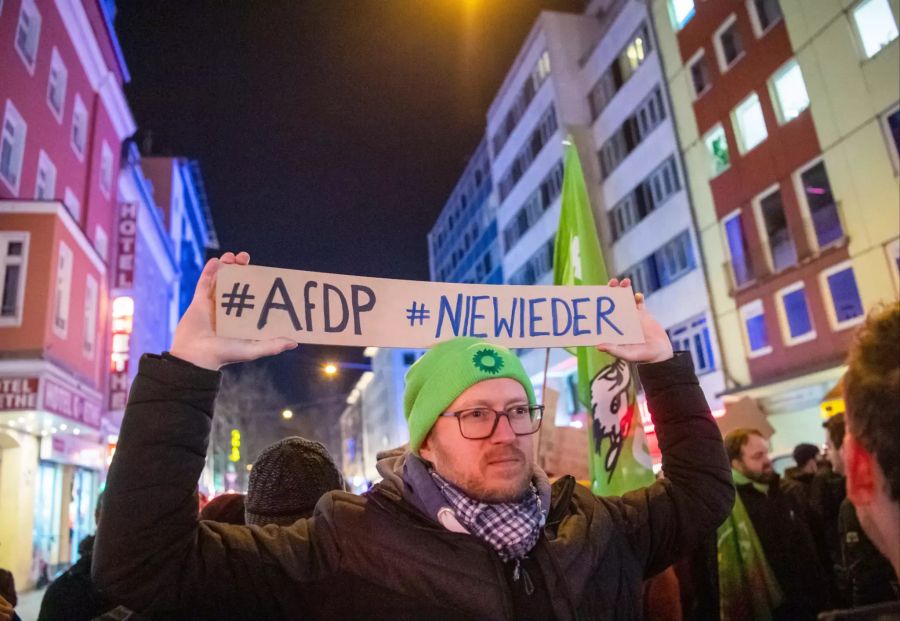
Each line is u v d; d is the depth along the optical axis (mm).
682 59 19000
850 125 13906
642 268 20953
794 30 15297
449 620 1601
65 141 16797
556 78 24672
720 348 17344
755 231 16359
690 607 3645
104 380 18031
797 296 15234
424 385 1866
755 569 3596
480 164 37250
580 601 1686
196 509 1645
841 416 4082
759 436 4082
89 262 15734
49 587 2898
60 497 16359
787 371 15273
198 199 39688
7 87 13633
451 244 44969
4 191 13359
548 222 26078
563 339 2195
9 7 13789
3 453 13797
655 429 2232
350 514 1762
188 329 1743
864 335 1050
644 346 2240
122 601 1543
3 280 12359
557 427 4594
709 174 17969
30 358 12102
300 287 1927
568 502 1918
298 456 2371
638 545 1969
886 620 1009
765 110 16109
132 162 22094
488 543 1677
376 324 2006
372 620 1628
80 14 17094
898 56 12914
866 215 13555
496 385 1781
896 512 959
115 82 19672
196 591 1601
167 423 1603
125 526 1529
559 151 24531
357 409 81312
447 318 2104
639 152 21062
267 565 1694
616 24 22266
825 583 3877
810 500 4637
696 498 2059
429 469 1857
